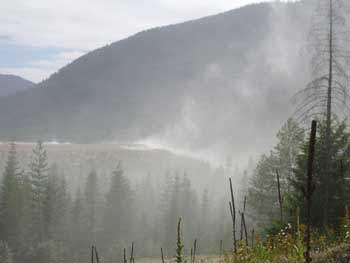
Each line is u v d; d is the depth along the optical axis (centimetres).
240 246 676
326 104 1750
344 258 618
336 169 1734
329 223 1529
